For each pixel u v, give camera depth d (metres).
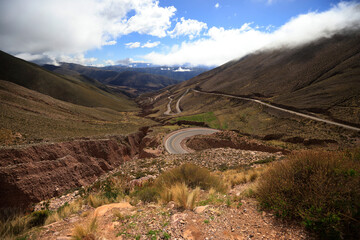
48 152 27.47
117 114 172.50
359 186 3.74
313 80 122.50
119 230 4.48
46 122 55.50
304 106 88.12
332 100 83.56
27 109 69.06
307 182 4.39
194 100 190.88
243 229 4.03
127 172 21.11
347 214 3.46
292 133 65.38
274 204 4.62
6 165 21.80
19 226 5.85
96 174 31.05
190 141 58.06
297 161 5.19
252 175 9.69
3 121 42.94
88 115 118.69
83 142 37.19
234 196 6.23
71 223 5.54
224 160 21.08
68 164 26.45
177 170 9.90
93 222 4.67
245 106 119.19
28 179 20.48
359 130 58.84
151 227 4.34
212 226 4.20
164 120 130.00
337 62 126.56
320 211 3.65
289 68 160.25
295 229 3.80
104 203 7.86
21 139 38.00
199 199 6.49
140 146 65.31
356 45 135.88
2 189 18.50
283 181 4.77
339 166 4.43
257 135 71.94
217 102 152.00
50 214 7.01
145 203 7.06
